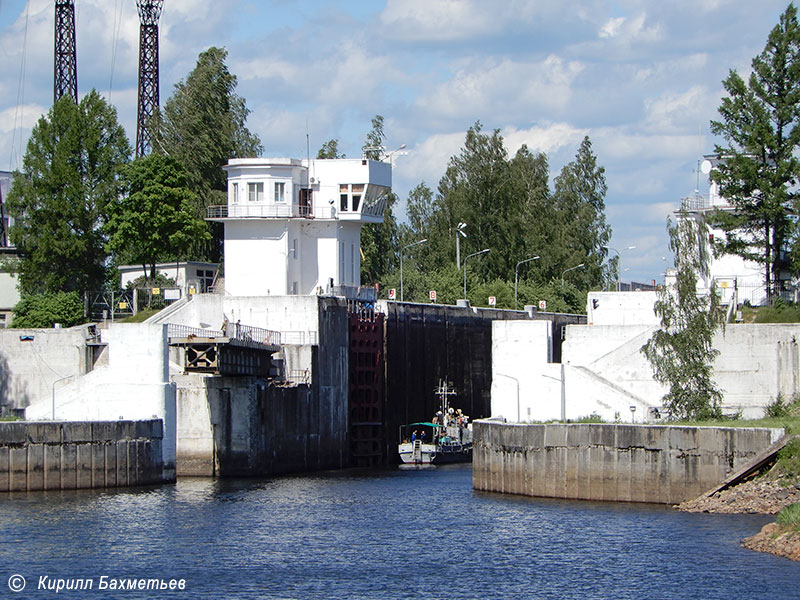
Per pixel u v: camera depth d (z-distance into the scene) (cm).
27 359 19688
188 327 18362
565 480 15312
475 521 14200
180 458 18938
